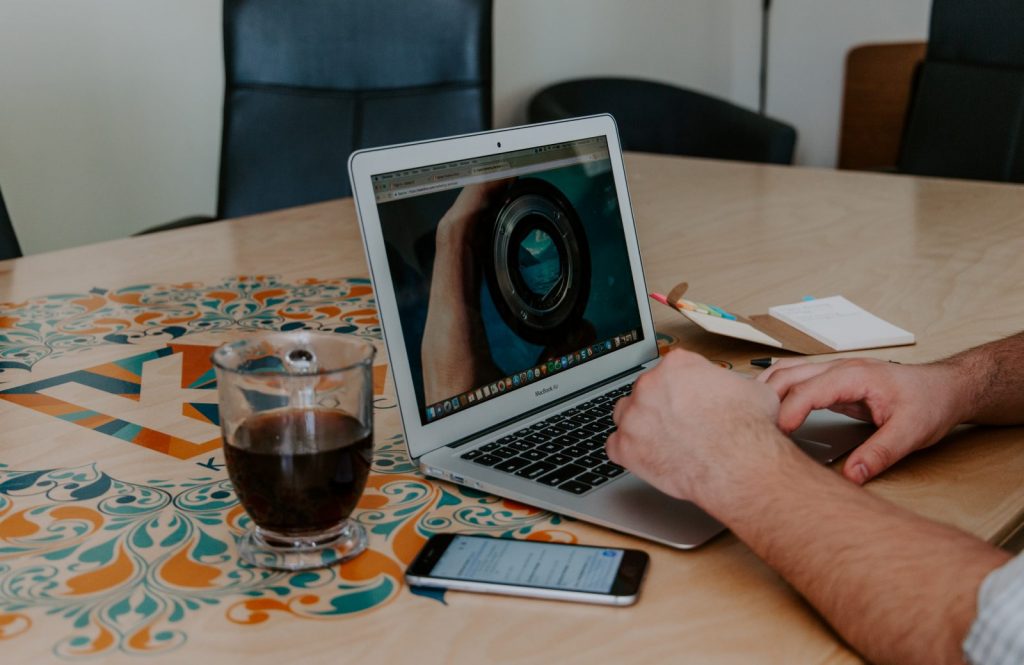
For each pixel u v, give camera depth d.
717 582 0.66
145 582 0.67
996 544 0.71
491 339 0.90
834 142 4.42
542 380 0.94
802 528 0.63
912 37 4.09
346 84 2.19
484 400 0.89
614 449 0.74
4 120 2.41
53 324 1.27
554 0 3.66
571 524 0.74
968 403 0.85
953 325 1.17
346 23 2.17
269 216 1.90
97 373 1.09
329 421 0.67
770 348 1.12
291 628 0.61
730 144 3.45
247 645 0.60
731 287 1.35
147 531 0.74
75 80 2.53
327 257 1.58
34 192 2.50
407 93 2.18
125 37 2.61
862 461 0.78
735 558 0.68
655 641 0.59
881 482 0.80
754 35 4.56
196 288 1.43
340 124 2.18
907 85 4.09
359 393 0.68
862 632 0.58
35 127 2.47
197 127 2.82
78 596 0.65
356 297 1.37
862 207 1.80
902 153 2.41
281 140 2.17
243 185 2.17
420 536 0.73
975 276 1.37
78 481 0.83
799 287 1.34
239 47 2.16
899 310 1.23
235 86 2.18
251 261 1.57
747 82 4.64
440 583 0.65
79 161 2.57
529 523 0.74
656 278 1.40
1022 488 0.78
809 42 4.38
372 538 0.73
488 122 2.19
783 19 4.43
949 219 1.70
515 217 0.94
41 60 2.45
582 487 0.77
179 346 1.18
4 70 2.39
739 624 0.61
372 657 0.58
